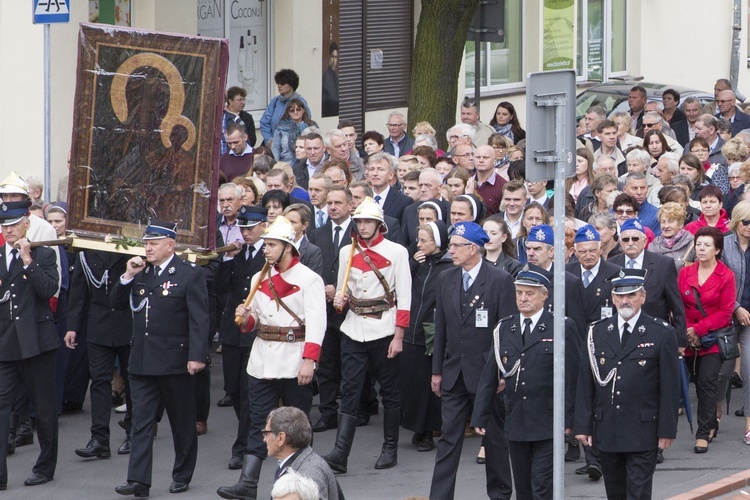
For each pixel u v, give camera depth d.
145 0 36.84
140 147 22.83
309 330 20.75
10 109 34.41
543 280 18.84
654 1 64.88
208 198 22.59
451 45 38.03
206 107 22.52
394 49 50.69
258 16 42.69
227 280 23.44
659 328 18.33
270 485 22.02
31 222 23.30
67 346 23.39
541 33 57.19
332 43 45.22
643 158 30.05
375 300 22.50
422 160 30.81
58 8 26.39
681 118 42.81
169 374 20.98
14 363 21.59
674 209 25.39
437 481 20.19
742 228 24.44
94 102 23.02
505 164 32.97
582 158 29.81
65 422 25.47
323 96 45.03
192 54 22.52
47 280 21.45
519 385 18.83
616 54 63.03
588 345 18.62
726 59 70.62
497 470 20.06
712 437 24.22
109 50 22.84
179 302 21.03
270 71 43.38
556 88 16.58
